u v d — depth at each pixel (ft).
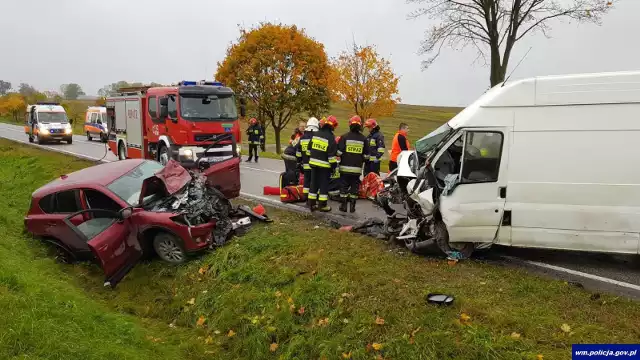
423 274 18.34
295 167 33.83
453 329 14.39
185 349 16.52
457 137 19.47
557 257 20.70
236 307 18.17
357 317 15.61
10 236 24.68
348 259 19.83
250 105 76.48
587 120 18.10
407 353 13.79
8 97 178.19
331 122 27.43
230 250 21.68
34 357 12.26
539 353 13.07
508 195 19.08
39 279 18.38
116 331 15.90
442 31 49.62
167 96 40.88
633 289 17.15
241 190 37.06
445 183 19.62
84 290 20.94
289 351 15.39
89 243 20.33
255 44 73.82
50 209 23.66
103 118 85.56
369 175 32.50
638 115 17.65
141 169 25.70
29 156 56.59
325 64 75.25
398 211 26.81
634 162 17.74
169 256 22.27
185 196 23.17
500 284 17.35
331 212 28.40
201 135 39.83
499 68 47.73
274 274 19.39
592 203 18.25
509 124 18.86
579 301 15.80
